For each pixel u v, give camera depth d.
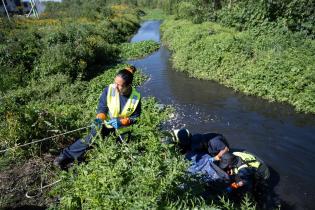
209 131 8.66
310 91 9.84
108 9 39.03
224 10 20.03
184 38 18.19
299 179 6.52
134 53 20.03
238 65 12.65
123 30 31.45
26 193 4.71
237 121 9.21
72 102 10.13
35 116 6.10
